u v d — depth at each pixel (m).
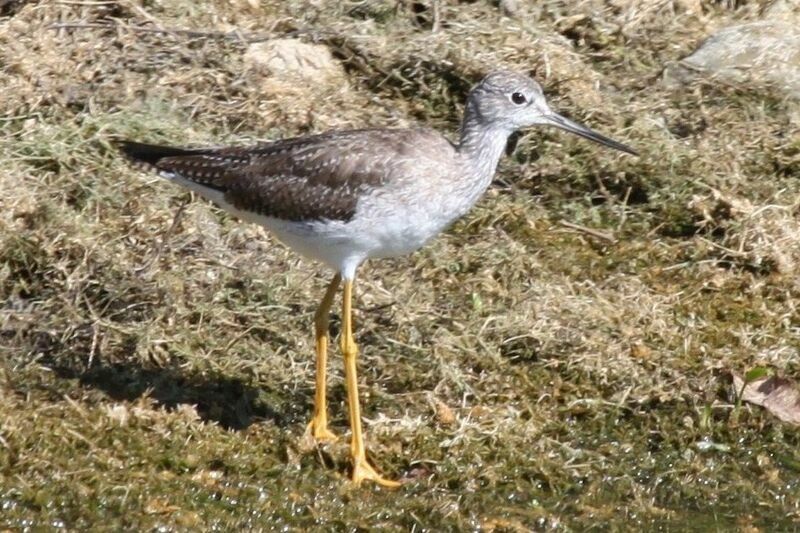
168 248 13.56
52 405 11.80
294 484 11.27
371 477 11.39
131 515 10.67
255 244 13.82
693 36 17.03
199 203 14.03
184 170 12.07
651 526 11.17
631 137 15.40
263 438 11.78
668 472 11.86
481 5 16.94
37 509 10.67
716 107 15.96
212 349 12.70
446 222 12.03
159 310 12.95
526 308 13.34
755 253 14.11
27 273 13.20
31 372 12.29
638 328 13.31
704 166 15.08
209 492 11.04
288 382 12.50
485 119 12.17
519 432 12.06
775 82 16.14
